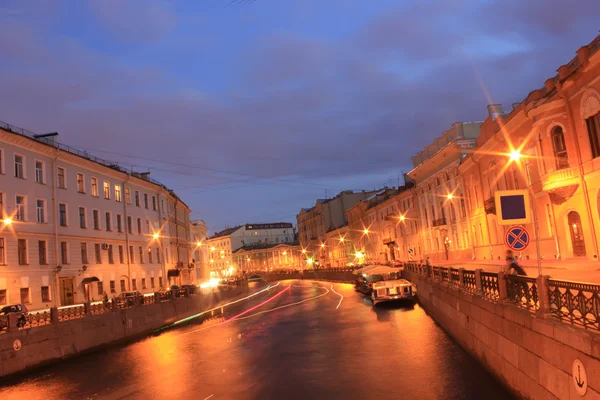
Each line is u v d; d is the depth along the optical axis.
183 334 27.64
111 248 43.59
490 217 39.72
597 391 6.73
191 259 79.38
